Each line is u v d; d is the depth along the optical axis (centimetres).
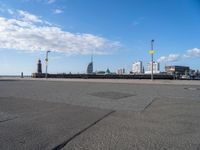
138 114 800
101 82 2964
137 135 554
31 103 1027
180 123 675
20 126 628
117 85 2380
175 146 481
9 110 855
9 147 469
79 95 1355
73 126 632
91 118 731
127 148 466
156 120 711
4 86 2108
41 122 674
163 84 2605
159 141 511
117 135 553
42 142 500
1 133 562
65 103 1034
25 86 2120
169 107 944
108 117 750
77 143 495
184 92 1590
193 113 820
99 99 1180
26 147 470
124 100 1148
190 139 527
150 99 1191
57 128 611
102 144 489
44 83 2698
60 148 467
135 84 2580
